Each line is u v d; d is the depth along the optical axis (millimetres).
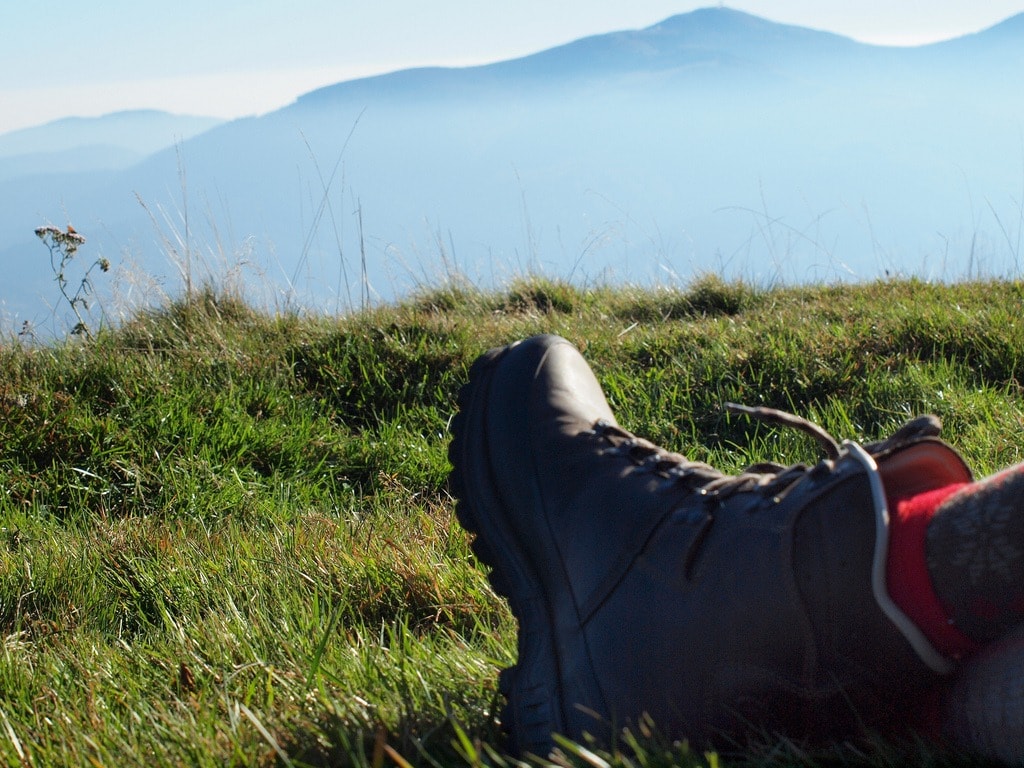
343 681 1800
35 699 1979
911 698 1206
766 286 7340
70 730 1719
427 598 2562
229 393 4676
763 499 1257
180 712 1760
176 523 3535
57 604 2779
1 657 2230
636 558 1345
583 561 1412
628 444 1523
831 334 4938
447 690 1748
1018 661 1068
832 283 7309
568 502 1488
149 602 2803
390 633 2129
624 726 1323
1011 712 1062
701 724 1268
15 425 4168
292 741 1512
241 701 1785
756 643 1208
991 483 1097
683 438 4141
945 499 1135
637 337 5324
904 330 4891
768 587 1194
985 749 1112
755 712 1234
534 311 6453
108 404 4508
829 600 1153
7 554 3066
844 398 4359
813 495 1189
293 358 5195
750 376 4598
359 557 2795
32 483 3838
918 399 4191
